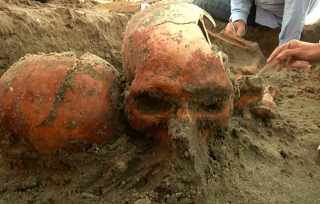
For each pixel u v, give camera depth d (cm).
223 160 174
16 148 170
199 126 159
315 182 183
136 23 165
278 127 216
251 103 211
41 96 153
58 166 169
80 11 329
